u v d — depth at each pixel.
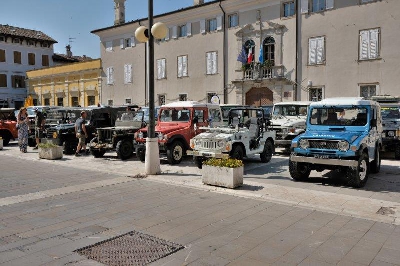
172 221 6.05
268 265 4.40
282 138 14.27
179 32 29.00
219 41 26.45
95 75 35.47
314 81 22.42
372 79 20.44
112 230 5.61
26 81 43.50
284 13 23.59
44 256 4.64
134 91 32.25
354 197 7.58
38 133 16.58
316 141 8.82
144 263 4.46
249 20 24.94
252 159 13.34
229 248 4.92
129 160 13.44
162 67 30.09
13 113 20.33
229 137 10.45
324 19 21.91
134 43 31.95
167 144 11.91
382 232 5.55
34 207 6.90
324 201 7.27
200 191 8.19
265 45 24.55
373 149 9.72
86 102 36.56
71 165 12.16
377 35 20.17
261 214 6.44
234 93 25.92
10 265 4.37
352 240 5.21
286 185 8.85
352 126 9.55
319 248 4.92
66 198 7.59
